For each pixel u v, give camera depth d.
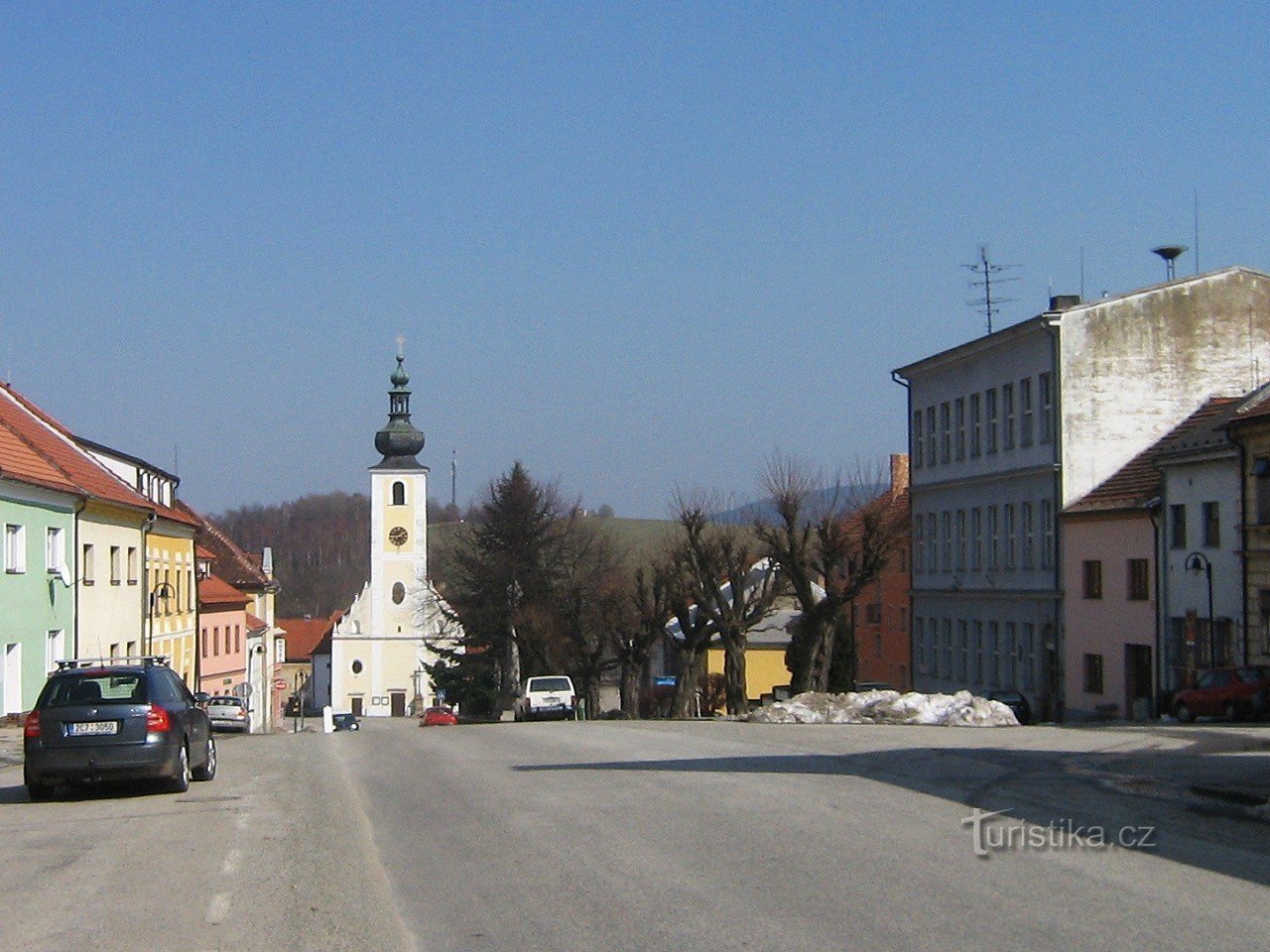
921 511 64.06
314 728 92.94
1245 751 22.91
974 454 57.91
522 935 9.30
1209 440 42.16
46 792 18.67
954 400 60.09
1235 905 9.64
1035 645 52.22
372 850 13.42
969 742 25.31
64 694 18.66
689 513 55.69
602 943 8.93
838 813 14.77
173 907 10.64
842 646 66.94
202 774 21.31
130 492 55.28
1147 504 44.47
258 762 26.27
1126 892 10.12
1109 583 47.19
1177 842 12.56
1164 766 19.92
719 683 76.19
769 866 11.55
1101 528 47.59
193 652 70.00
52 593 44.03
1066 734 27.64
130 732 18.58
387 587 119.56
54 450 50.16
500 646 88.06
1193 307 50.22
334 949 9.11
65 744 18.38
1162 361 50.06
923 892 10.23
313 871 12.20
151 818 16.42
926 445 63.56
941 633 61.66
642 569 68.94
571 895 10.58
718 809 15.34
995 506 55.88
